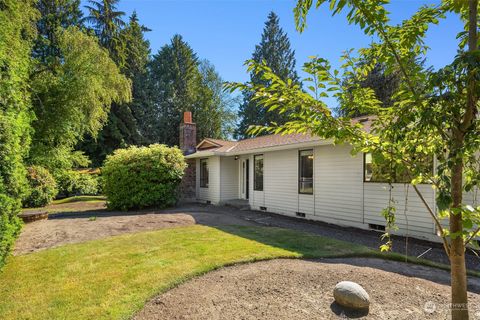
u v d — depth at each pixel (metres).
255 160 11.55
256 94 1.91
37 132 12.72
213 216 9.20
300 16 1.98
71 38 13.41
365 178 7.43
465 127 1.42
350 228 7.67
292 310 2.88
